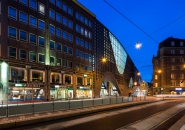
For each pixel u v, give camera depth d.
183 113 20.00
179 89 69.25
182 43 71.75
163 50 72.00
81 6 53.88
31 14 38.19
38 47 39.16
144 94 75.06
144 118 15.83
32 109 16.81
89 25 58.47
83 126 12.24
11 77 33.16
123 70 93.19
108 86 87.38
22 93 34.62
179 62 70.88
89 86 55.38
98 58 62.78
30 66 36.28
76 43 51.41
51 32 42.91
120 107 25.72
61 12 46.53
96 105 25.47
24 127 12.05
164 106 28.27
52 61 42.53
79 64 51.91
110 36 75.38
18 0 35.72
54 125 12.61
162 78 71.50
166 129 11.52
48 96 39.53
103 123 13.34
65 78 46.06
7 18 33.44
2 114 14.45
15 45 34.47
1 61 31.73
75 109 20.61
